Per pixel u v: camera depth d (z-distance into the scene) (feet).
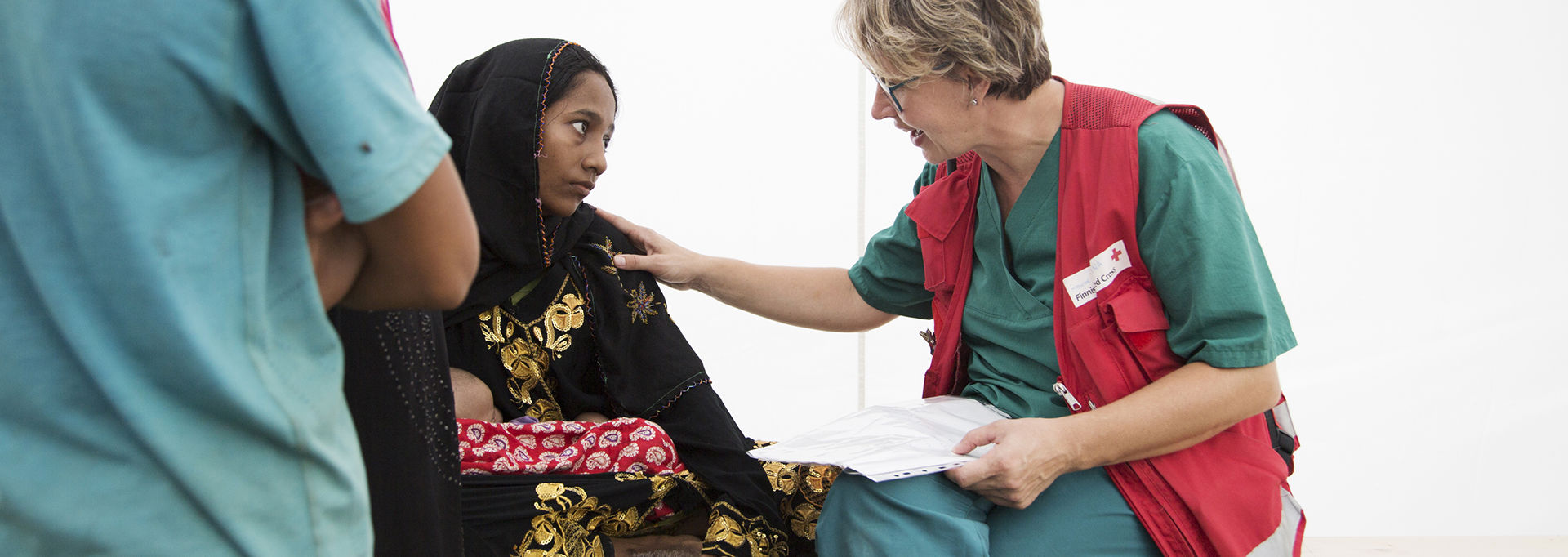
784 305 6.37
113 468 2.07
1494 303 8.15
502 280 5.49
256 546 2.21
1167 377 4.66
